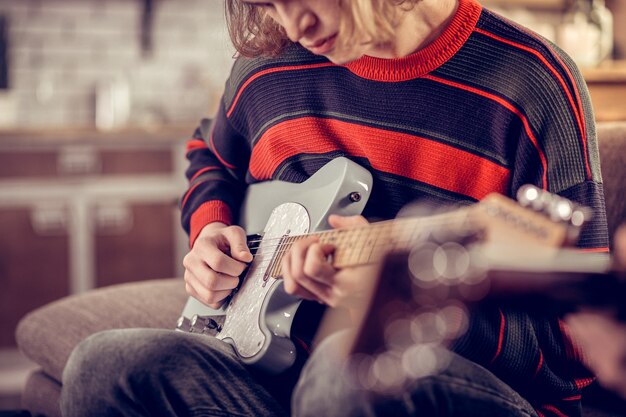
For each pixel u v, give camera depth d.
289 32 0.92
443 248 0.65
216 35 3.76
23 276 2.99
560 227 0.65
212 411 0.92
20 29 3.59
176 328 1.28
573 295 0.67
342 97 1.13
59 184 2.99
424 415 0.78
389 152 1.09
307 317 1.07
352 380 0.73
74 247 3.02
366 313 0.70
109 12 3.68
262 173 1.28
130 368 0.88
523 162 1.01
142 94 3.72
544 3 3.06
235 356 1.05
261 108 1.25
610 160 1.35
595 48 2.48
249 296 1.13
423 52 1.04
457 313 0.66
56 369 1.41
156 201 3.08
